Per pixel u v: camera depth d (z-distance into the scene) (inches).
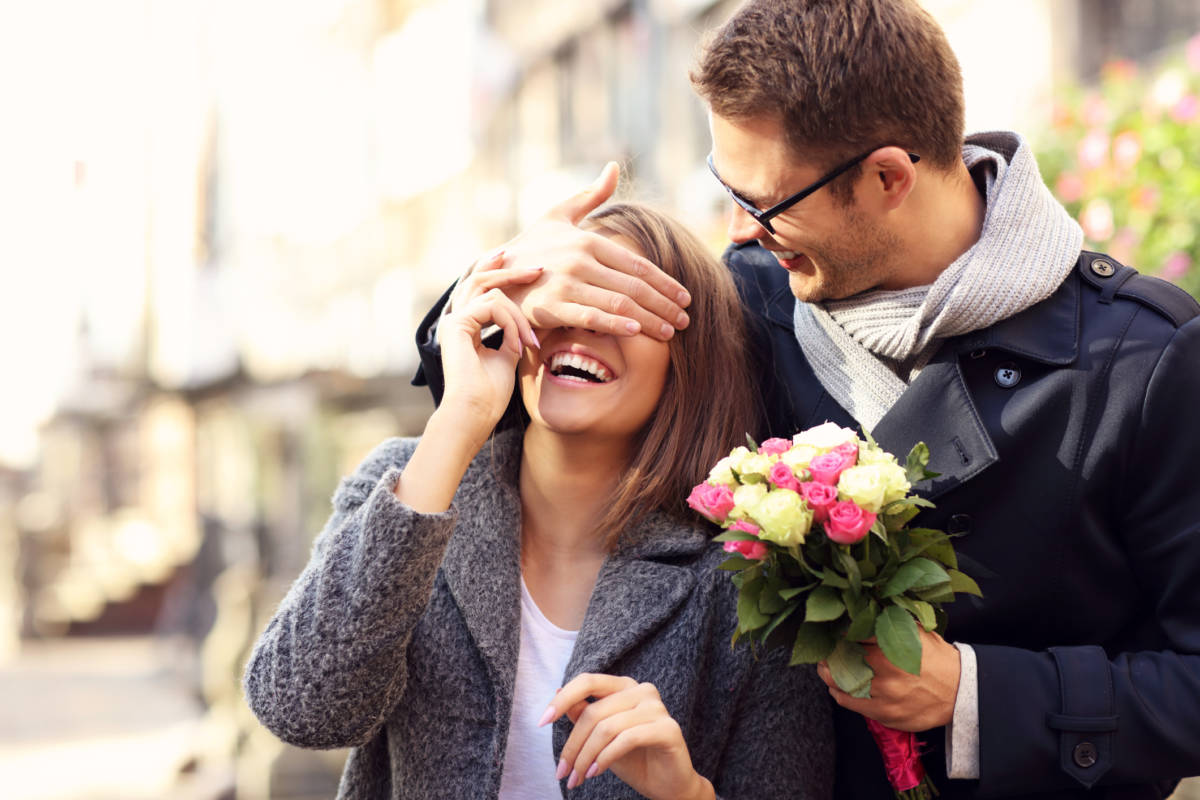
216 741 396.2
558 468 81.7
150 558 1076.5
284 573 506.9
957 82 76.7
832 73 72.9
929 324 76.6
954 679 71.1
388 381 416.2
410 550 70.5
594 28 446.3
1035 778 71.3
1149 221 152.7
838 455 67.3
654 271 78.5
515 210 524.4
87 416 1164.5
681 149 370.3
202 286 690.8
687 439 81.2
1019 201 76.4
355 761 81.9
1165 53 204.1
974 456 75.0
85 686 695.1
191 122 877.8
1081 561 75.2
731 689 77.9
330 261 804.0
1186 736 70.4
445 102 604.1
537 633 80.0
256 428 537.3
